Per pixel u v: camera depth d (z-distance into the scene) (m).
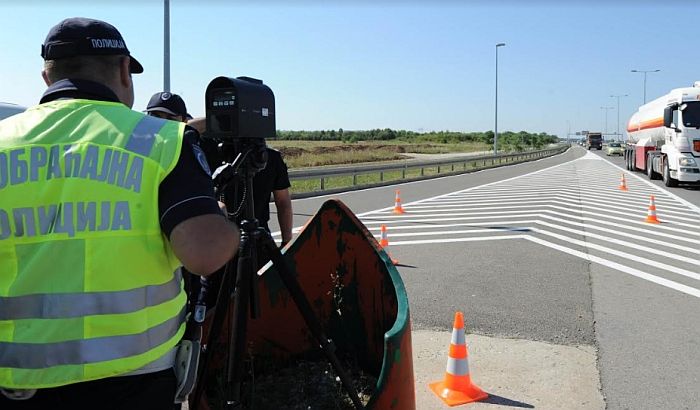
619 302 5.98
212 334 2.54
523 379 4.05
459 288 6.52
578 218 12.38
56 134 1.58
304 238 3.28
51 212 1.51
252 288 2.56
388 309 3.12
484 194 18.23
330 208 3.21
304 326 3.52
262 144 2.60
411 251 8.71
